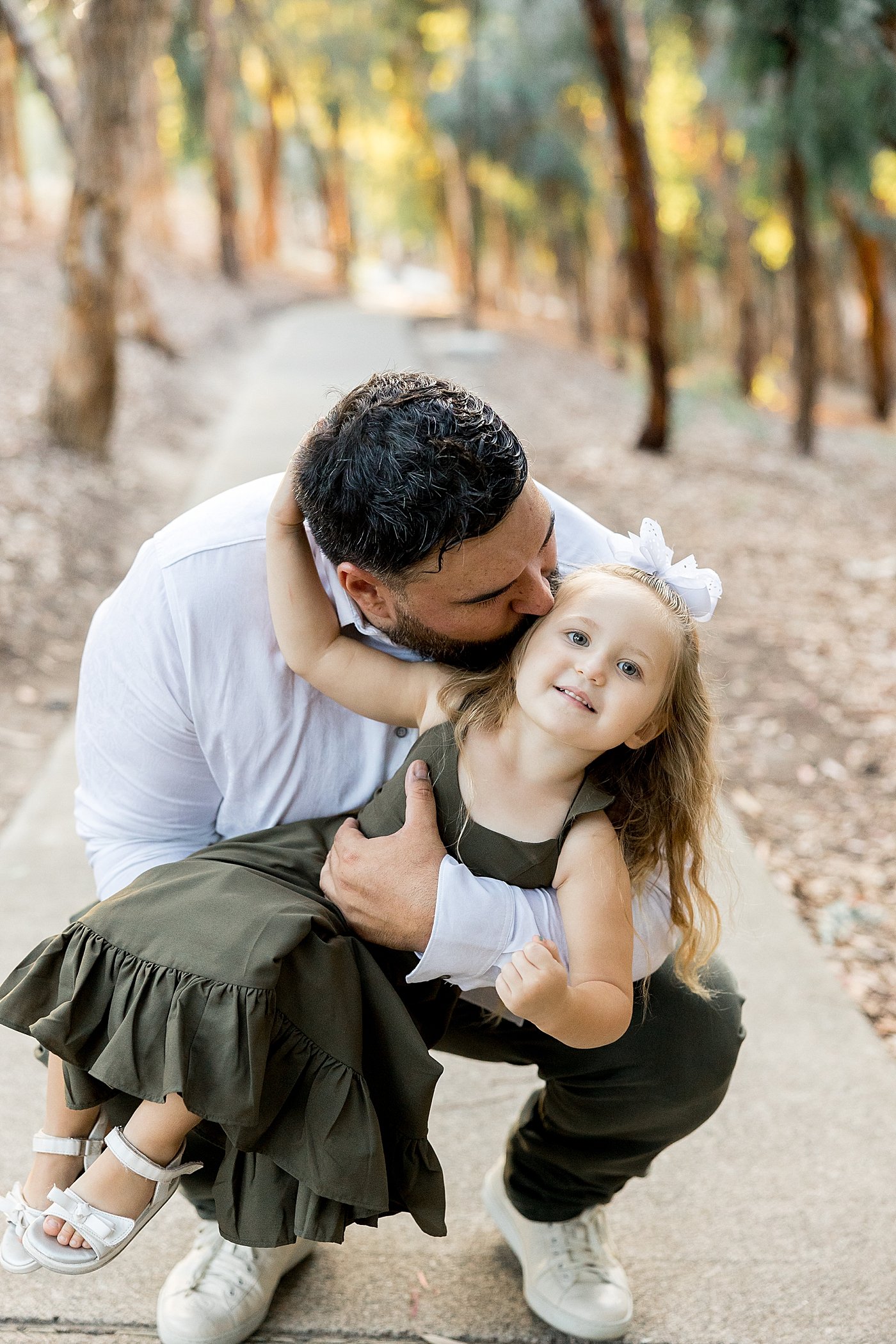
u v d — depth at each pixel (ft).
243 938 4.50
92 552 21.71
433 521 4.11
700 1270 6.57
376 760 5.41
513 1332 6.11
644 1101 5.32
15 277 46.68
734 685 17.75
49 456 25.62
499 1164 7.32
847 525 31.17
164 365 41.93
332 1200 4.63
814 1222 6.92
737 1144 7.55
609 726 4.69
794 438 42.24
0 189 71.05
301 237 154.30
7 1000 4.74
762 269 98.32
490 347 61.67
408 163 113.09
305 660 5.03
